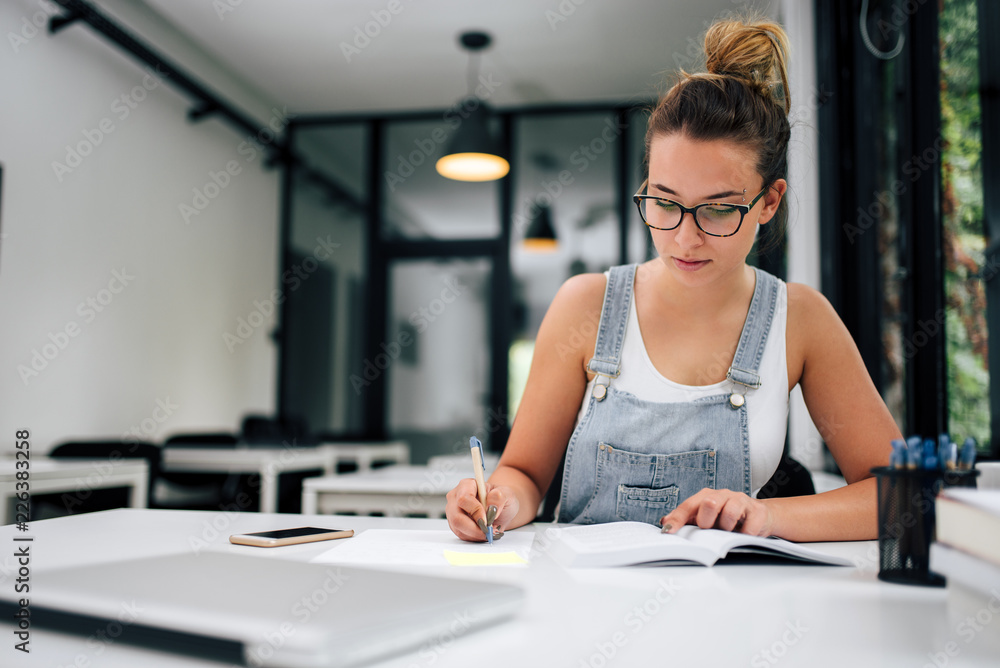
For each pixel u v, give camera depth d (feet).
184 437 11.93
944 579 1.99
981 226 5.23
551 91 15.70
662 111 3.02
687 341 3.46
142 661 1.33
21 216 9.98
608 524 2.83
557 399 3.64
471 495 2.77
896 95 6.98
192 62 13.96
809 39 9.34
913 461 2.07
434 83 15.52
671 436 3.34
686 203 2.91
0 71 9.66
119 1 11.92
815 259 9.06
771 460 3.33
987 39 5.14
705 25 12.81
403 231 16.87
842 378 3.38
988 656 1.41
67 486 7.72
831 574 2.19
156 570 1.74
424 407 16.49
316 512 6.57
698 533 2.48
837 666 1.35
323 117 17.33
